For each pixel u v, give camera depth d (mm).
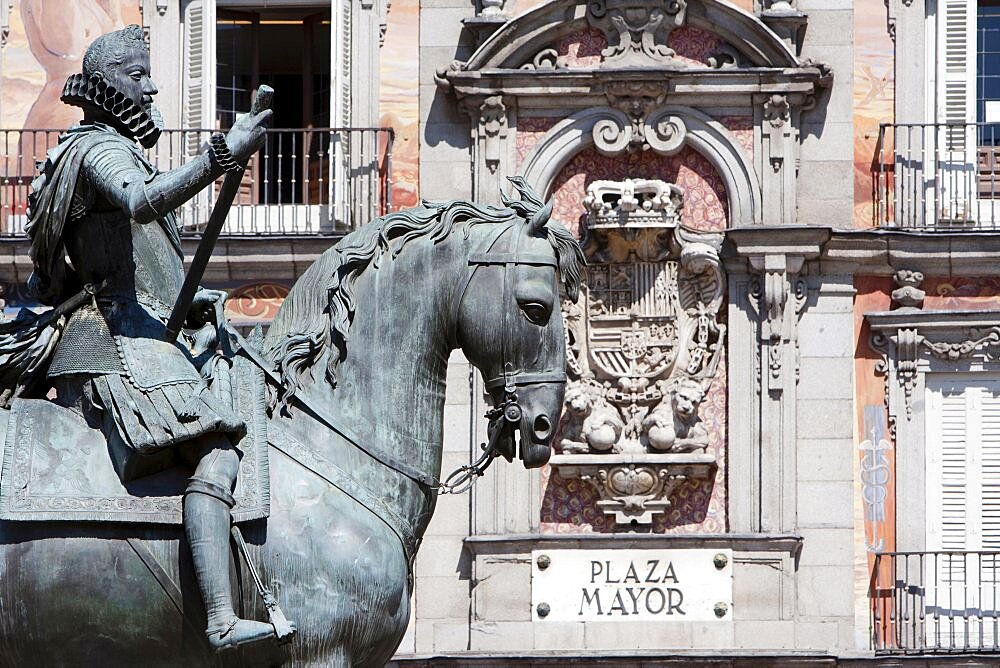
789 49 44219
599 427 43625
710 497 43906
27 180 44938
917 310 43875
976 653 42438
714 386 44062
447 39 44938
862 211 44531
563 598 43500
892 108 44656
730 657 42562
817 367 44031
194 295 19125
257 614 18641
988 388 43875
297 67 45281
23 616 18516
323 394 19359
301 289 19641
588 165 44531
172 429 18500
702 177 44438
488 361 19531
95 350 19031
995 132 44719
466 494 43969
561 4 44312
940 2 44719
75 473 18672
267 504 18641
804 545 43625
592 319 43969
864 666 42812
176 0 44969
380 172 44656
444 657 42719
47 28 45375
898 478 43781
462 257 19594
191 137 44656
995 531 43688
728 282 44062
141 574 18531
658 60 44344
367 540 18922
